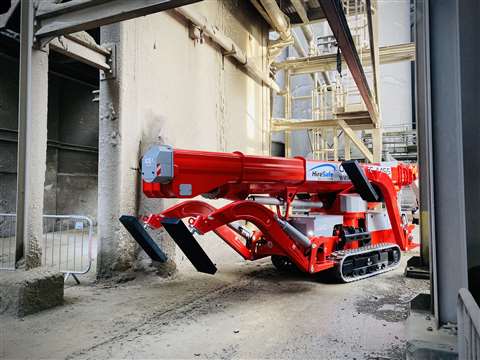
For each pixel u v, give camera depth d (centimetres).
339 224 592
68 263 652
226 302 452
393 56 1046
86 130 1202
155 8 338
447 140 235
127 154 549
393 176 655
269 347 323
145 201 567
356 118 997
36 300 404
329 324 378
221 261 711
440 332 227
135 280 546
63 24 407
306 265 507
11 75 943
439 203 237
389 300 464
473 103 220
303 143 1752
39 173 448
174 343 330
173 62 642
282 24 930
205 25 694
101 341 333
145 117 581
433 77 238
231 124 829
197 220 421
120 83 540
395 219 631
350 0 1043
